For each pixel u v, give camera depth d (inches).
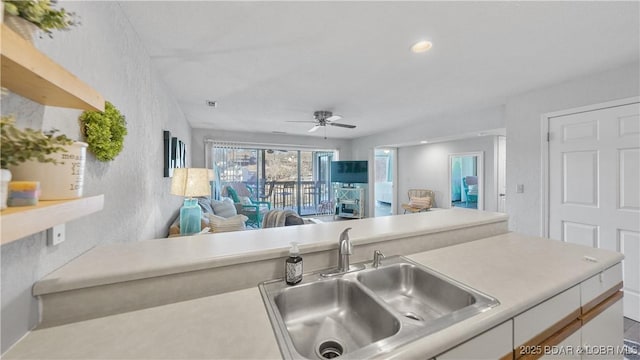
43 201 23.7
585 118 94.3
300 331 37.9
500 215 73.4
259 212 230.5
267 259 40.3
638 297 82.7
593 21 60.7
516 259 50.0
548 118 105.2
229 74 93.1
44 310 29.0
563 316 39.6
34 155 20.3
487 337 30.4
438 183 247.1
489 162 208.8
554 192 103.1
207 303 33.9
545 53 77.0
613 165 87.6
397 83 102.6
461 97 119.4
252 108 141.6
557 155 102.3
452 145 235.5
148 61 76.9
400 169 285.3
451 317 30.1
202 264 35.7
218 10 56.8
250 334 27.2
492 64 84.5
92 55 42.3
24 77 21.2
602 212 90.2
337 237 48.9
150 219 80.0
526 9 56.4
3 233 16.4
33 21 22.7
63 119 34.9
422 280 45.4
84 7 39.7
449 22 61.4
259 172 277.0
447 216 72.0
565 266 46.0
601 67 86.2
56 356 23.8
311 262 44.6
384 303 34.5
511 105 117.2
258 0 53.5
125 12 57.0
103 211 46.4
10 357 23.7
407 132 198.2
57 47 32.6
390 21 60.9
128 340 26.2
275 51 75.9
